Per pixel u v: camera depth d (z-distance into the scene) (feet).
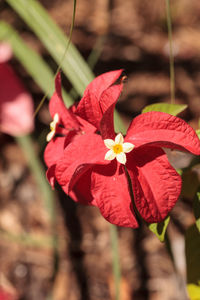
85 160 2.06
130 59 5.52
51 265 4.07
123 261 4.06
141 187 2.04
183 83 5.26
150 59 5.56
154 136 2.05
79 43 5.60
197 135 2.11
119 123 2.52
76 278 3.99
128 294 3.87
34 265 4.07
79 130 2.15
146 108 2.23
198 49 5.69
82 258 4.11
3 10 5.52
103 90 2.10
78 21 5.94
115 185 2.05
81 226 4.30
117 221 2.05
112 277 3.97
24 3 2.94
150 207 2.04
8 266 4.06
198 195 2.17
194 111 4.90
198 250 2.32
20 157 4.81
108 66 5.41
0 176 4.68
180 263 3.95
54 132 2.15
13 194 4.55
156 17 6.02
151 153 2.06
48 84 3.00
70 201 4.45
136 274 3.97
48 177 2.17
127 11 6.21
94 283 3.96
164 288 3.86
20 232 4.25
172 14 6.01
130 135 2.08
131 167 2.06
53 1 6.21
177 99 5.06
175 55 5.62
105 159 2.02
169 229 4.15
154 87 5.19
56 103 2.18
